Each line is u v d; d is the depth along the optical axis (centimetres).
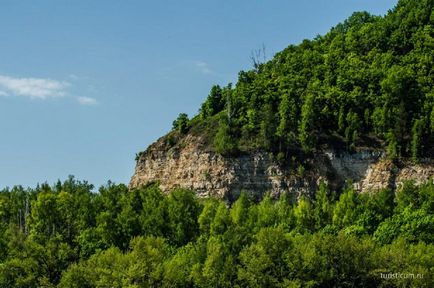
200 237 15888
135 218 16925
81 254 15525
